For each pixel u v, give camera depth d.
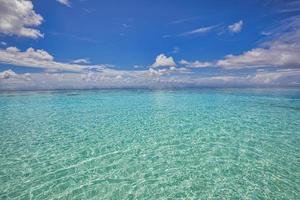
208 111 15.38
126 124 10.95
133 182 4.73
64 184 4.64
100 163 5.81
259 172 5.17
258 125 10.53
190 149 6.92
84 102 22.33
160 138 8.27
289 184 4.55
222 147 7.10
